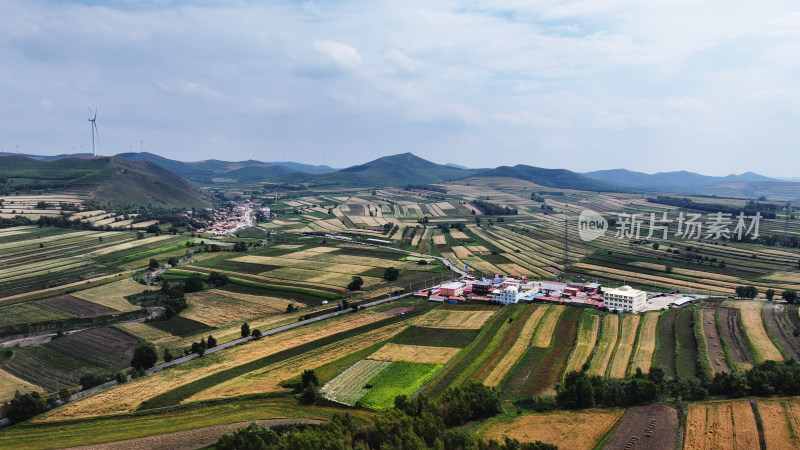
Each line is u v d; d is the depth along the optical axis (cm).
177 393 10850
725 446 7925
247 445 7738
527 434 8550
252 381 11450
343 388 11019
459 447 7794
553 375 11425
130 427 9250
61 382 11744
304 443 7400
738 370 11144
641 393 9631
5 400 10681
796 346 12719
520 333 14512
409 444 7538
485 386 10044
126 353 13550
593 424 8850
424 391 10725
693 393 9875
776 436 8144
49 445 8594
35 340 14588
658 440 8194
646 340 13600
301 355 13138
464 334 14688
